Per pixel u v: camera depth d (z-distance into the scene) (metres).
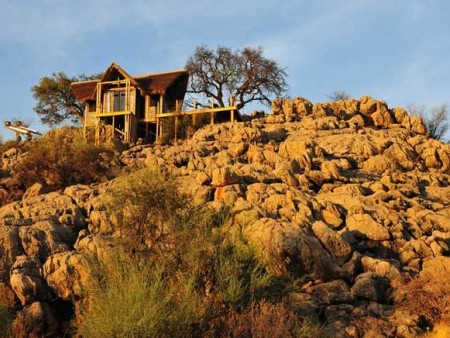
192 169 26.42
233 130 33.53
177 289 13.30
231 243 15.09
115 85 43.19
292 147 28.44
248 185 22.14
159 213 15.66
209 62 51.03
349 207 21.14
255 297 13.77
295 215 19.30
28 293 15.69
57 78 55.84
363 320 14.36
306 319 13.55
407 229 20.25
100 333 11.84
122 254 14.20
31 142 35.72
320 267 16.06
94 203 20.23
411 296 14.85
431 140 33.72
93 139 34.50
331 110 38.22
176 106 39.78
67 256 16.16
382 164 28.30
